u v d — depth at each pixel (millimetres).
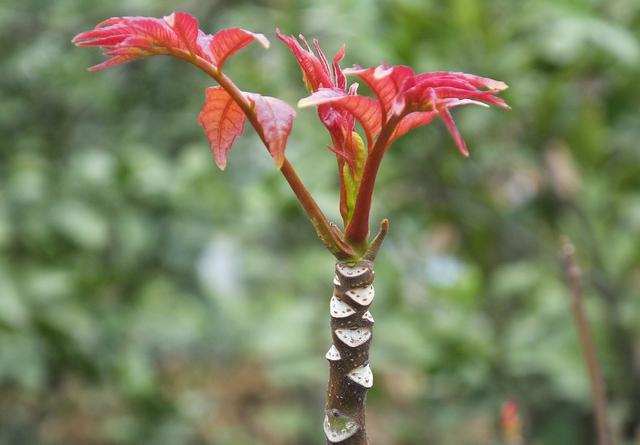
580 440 1248
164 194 1380
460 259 1480
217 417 2043
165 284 1467
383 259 1369
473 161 1371
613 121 1345
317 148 1348
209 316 1551
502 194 1513
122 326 1403
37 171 1363
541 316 1266
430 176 1375
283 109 467
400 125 486
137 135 1696
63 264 1332
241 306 1557
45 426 1731
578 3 1204
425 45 1241
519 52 1248
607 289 1238
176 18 466
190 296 1486
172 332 1540
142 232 1353
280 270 1662
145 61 1743
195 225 1410
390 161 1336
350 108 465
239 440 1922
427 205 1423
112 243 1393
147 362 1513
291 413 1884
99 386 1431
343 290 474
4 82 1717
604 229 1327
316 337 1377
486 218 1404
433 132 1319
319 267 1459
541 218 1366
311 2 1458
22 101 1729
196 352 1852
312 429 1860
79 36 477
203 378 2191
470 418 1391
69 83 1708
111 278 1391
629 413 1215
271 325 1392
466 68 1241
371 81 457
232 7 1729
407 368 1681
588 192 1317
